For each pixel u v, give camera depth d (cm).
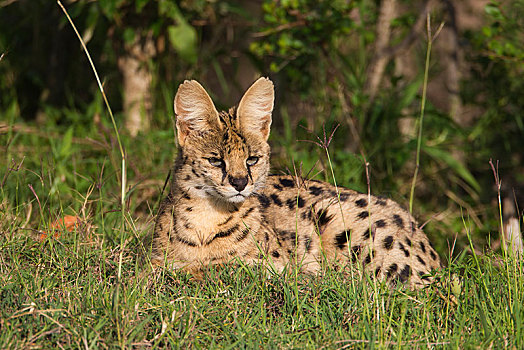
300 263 796
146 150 1217
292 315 677
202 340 627
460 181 1315
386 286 726
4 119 1369
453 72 1430
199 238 794
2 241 787
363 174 1255
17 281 684
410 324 673
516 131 1500
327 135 1196
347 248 850
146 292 699
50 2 1470
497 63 1430
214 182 780
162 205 854
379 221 865
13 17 1550
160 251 813
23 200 980
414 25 1298
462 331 657
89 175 1120
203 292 726
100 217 954
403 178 1334
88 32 1246
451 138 1379
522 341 625
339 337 626
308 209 880
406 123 1485
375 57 1323
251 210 817
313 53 1288
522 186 1356
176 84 1384
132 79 1406
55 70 1562
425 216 1192
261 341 622
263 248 816
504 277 755
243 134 805
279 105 1386
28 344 575
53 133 1280
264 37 1341
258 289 719
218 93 1702
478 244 1112
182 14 1392
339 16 1238
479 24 1702
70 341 596
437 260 877
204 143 788
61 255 777
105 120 1298
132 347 600
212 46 1524
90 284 699
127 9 1354
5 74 1545
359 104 1271
